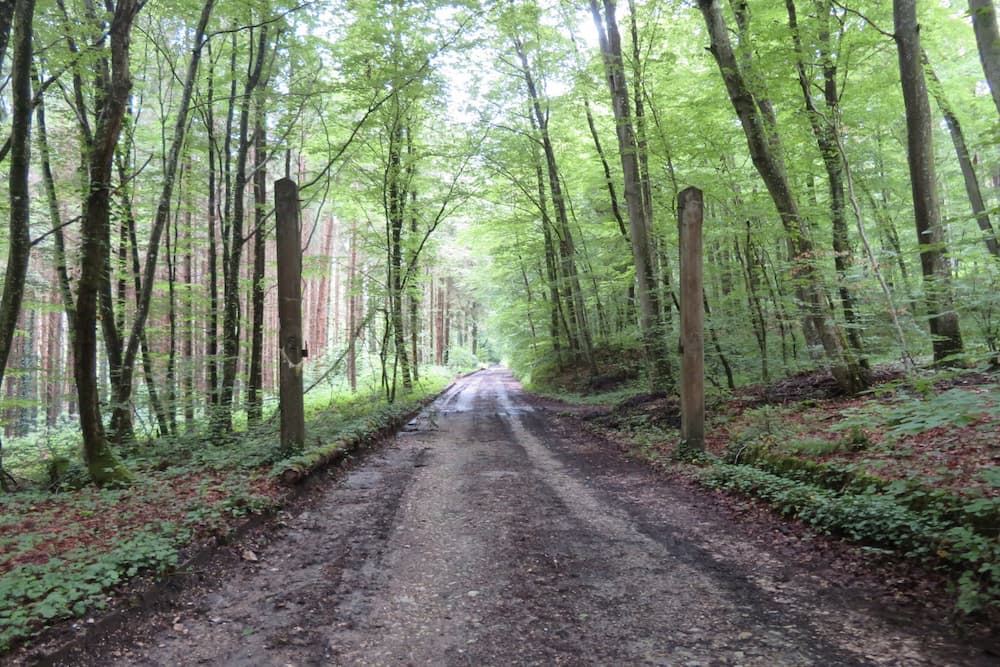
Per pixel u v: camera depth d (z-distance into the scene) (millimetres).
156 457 9461
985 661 2906
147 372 12023
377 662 3180
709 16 9297
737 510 6059
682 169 14523
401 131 16906
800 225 9258
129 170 11414
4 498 6816
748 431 8680
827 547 4684
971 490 4414
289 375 8500
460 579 4398
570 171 22234
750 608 3715
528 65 19234
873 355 11125
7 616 3289
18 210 7387
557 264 25203
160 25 11406
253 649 3332
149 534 4762
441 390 29297
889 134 15180
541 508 6484
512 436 13031
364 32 12180
